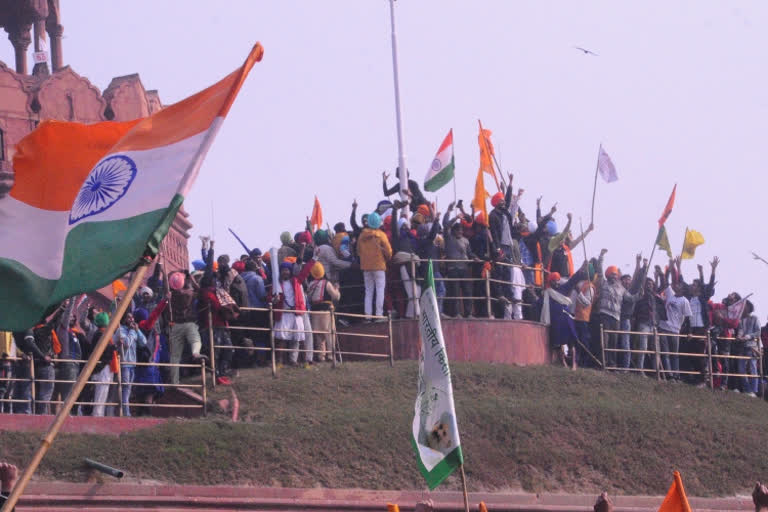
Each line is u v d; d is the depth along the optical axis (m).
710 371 62.97
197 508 44.66
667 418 56.25
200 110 26.72
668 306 63.38
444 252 60.06
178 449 46.47
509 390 57.03
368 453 49.31
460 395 55.81
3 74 65.69
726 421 57.69
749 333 65.62
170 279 52.06
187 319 52.16
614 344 62.12
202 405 50.84
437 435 30.22
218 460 46.62
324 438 49.44
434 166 63.94
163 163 26.31
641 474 52.72
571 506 50.12
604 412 55.34
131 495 43.94
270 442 48.38
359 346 59.56
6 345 47.16
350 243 60.62
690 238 65.50
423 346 30.91
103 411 48.56
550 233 63.91
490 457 51.00
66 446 45.03
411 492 48.06
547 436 53.03
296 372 55.44
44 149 27.91
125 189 26.22
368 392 54.44
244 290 55.03
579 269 62.09
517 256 62.09
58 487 43.00
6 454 43.72
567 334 61.38
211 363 52.72
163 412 50.78
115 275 25.38
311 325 57.69
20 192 27.64
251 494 45.75
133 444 46.22
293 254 59.03
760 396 65.12
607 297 61.97
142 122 26.98
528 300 62.97
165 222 25.31
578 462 52.28
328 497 46.84
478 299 60.50
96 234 25.83
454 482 49.53
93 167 27.12
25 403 48.19
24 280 26.67
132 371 50.16
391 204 63.53
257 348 53.84
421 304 31.06
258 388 53.25
